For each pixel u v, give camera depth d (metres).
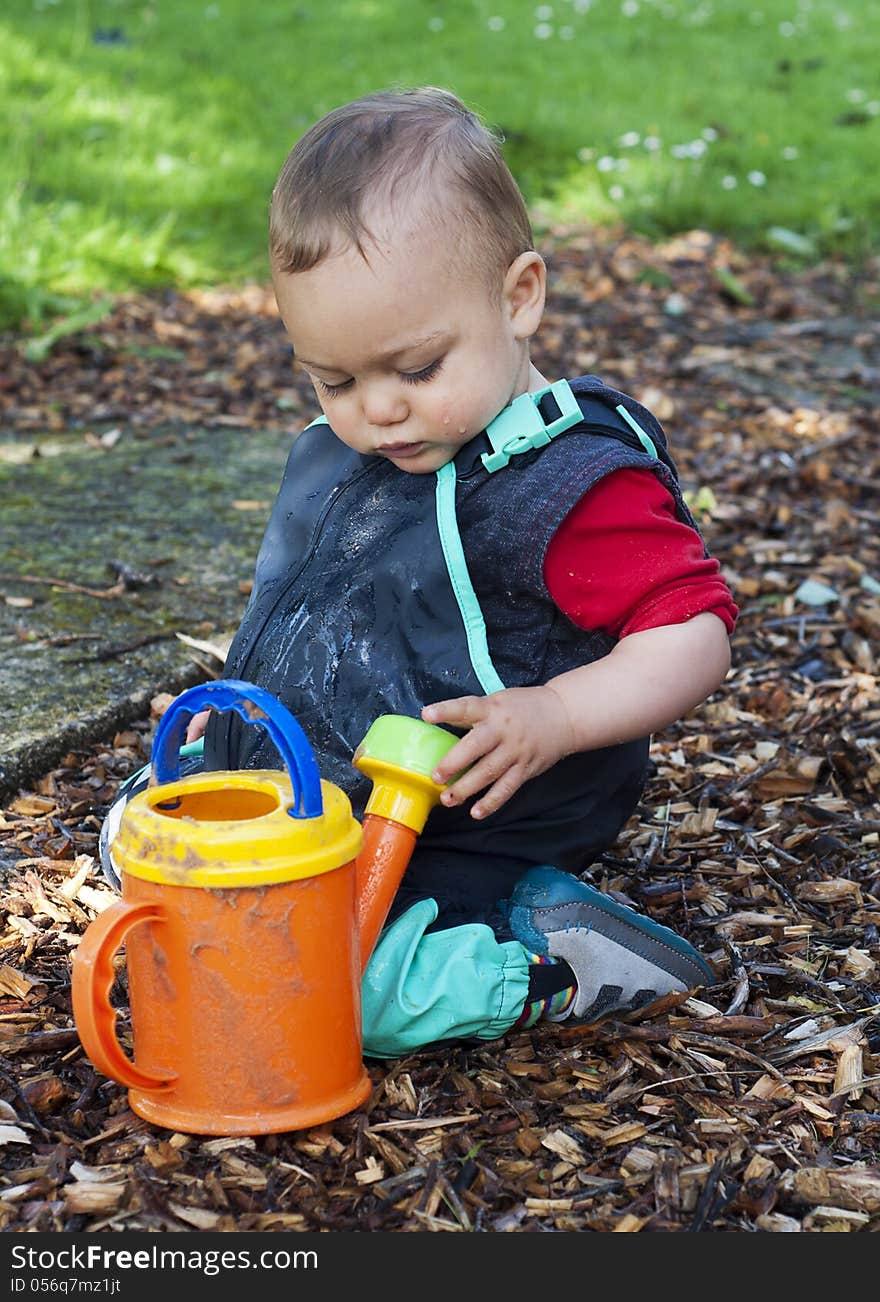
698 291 5.73
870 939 1.89
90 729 2.33
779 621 3.00
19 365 4.54
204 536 3.17
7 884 1.93
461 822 1.63
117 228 5.62
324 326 1.48
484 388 1.52
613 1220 1.37
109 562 2.96
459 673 1.57
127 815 1.39
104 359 4.61
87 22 8.15
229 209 6.16
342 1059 1.43
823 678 2.75
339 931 1.40
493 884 1.64
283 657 1.65
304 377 4.60
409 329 1.47
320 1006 1.40
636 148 7.22
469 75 8.02
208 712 1.85
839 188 7.01
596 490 1.52
